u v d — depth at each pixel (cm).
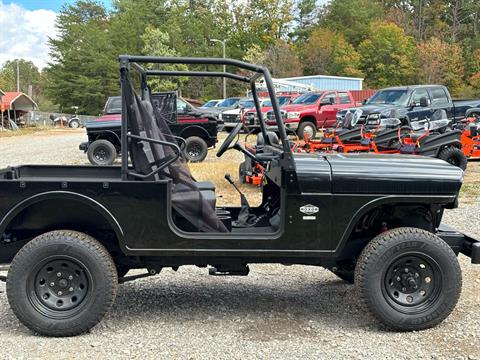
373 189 418
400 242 412
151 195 405
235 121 2433
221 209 502
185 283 539
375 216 450
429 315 417
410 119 1547
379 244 414
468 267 589
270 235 417
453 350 389
